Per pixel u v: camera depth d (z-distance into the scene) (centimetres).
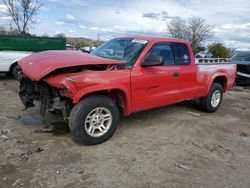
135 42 543
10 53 1055
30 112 604
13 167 373
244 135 566
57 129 512
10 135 475
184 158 435
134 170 387
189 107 755
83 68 446
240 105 861
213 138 534
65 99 438
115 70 470
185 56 608
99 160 408
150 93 526
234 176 392
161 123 598
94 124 452
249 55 1354
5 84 970
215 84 711
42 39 1186
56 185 341
